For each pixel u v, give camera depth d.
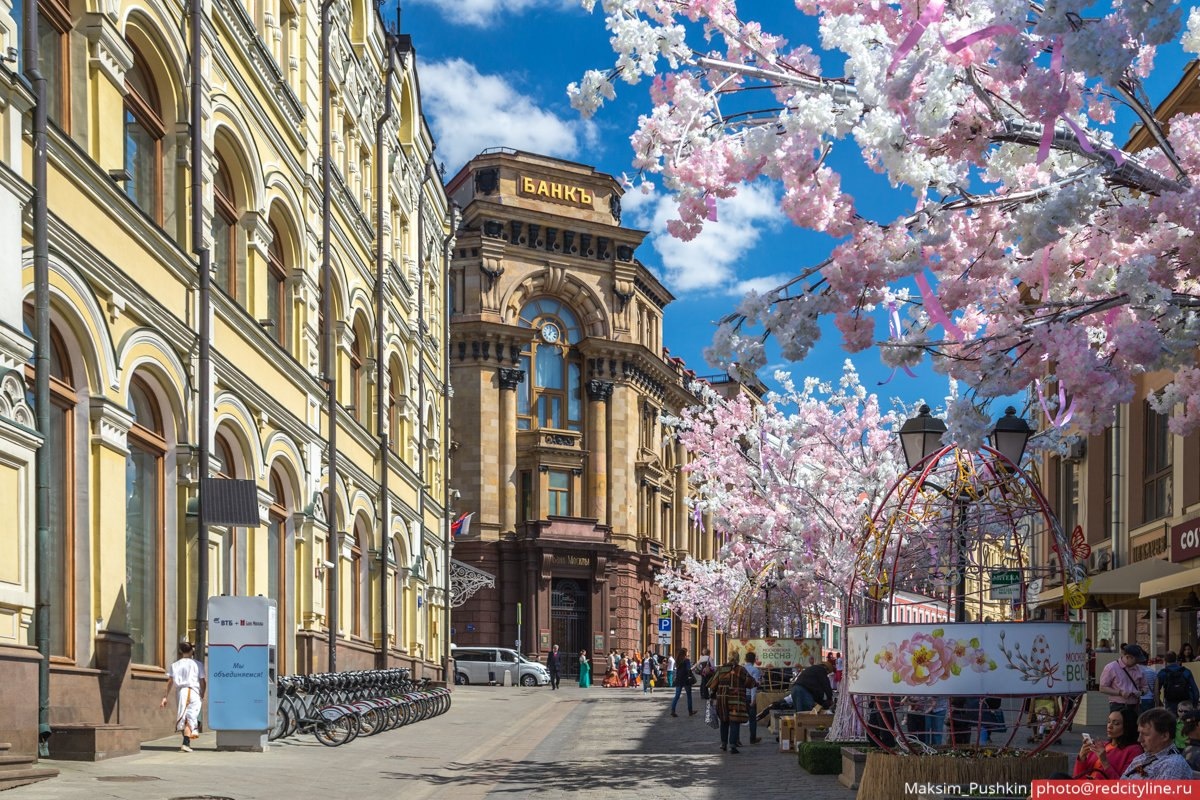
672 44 10.16
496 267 68.94
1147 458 29.09
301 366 26.05
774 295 10.49
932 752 12.58
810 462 28.34
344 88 31.08
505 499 68.19
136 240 17.80
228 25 22.06
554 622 68.44
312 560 26.73
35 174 14.45
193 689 17.78
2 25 13.91
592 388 71.25
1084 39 8.24
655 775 16.67
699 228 10.51
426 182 44.38
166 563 19.14
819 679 20.92
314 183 27.70
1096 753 9.36
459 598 61.09
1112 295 11.69
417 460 41.59
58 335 15.98
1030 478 13.64
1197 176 11.80
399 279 38.16
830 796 13.89
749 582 32.00
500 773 16.97
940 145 9.89
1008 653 12.02
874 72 9.39
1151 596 21.38
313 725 21.08
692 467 31.67
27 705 13.85
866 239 10.30
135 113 18.84
